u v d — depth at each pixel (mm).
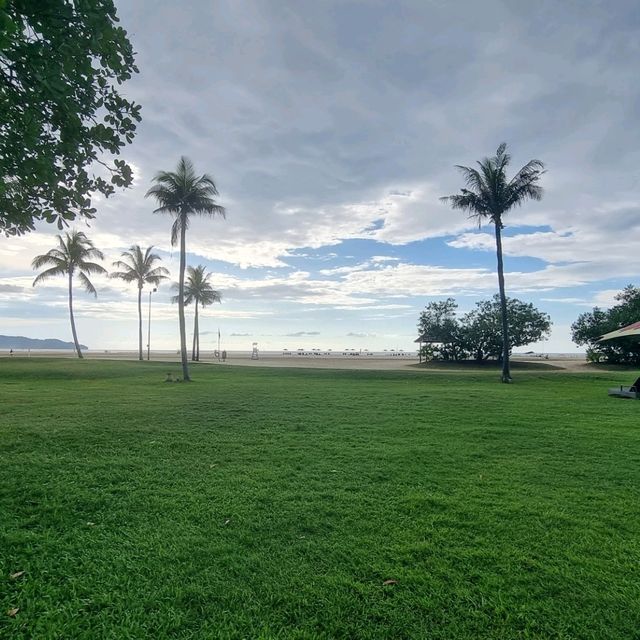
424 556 3811
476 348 48531
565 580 3443
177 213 23703
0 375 22938
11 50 3576
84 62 4043
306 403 12617
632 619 2992
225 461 6676
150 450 7219
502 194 25219
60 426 8836
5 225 5289
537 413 11359
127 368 28891
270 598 3193
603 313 44844
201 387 17625
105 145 4836
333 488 5500
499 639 2809
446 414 10922
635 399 14977
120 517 4586
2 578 3418
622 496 5270
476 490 5445
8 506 4828
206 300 49562
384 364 52094
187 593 3242
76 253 41625
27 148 4168
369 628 2904
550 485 5672
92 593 3240
